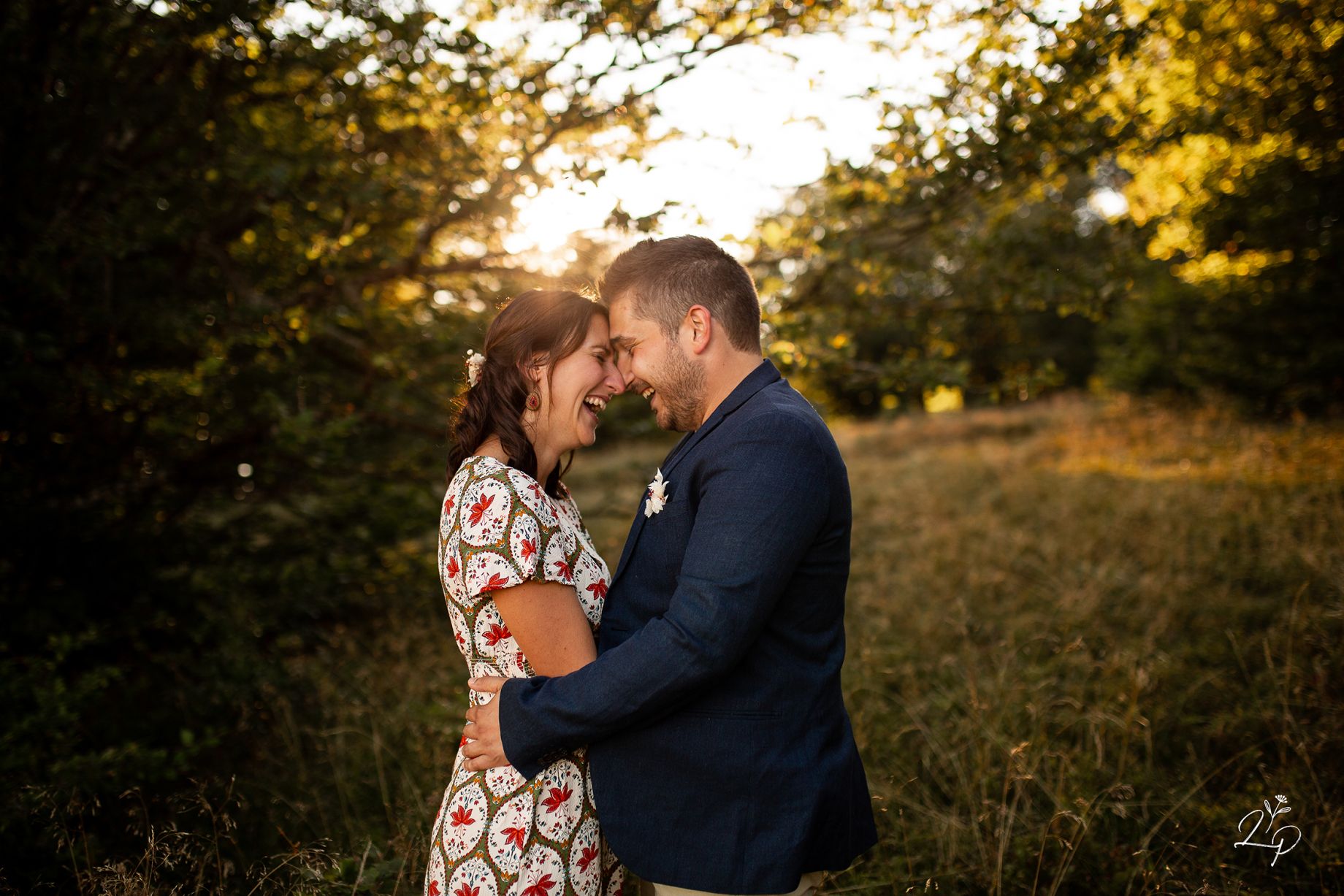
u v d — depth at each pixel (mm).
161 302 3580
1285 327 9461
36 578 3514
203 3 3137
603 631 1562
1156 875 2244
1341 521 4820
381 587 4914
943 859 2379
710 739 1424
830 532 1481
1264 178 7672
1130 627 4016
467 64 3355
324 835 2621
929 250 4086
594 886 1586
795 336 3713
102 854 2350
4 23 3025
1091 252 4047
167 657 3471
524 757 1424
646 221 3291
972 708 2994
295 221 3646
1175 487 6406
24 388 3146
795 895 1522
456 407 1782
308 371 4258
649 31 3336
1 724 2566
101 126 3443
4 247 3039
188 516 4352
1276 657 3420
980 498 7336
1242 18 4613
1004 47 3223
